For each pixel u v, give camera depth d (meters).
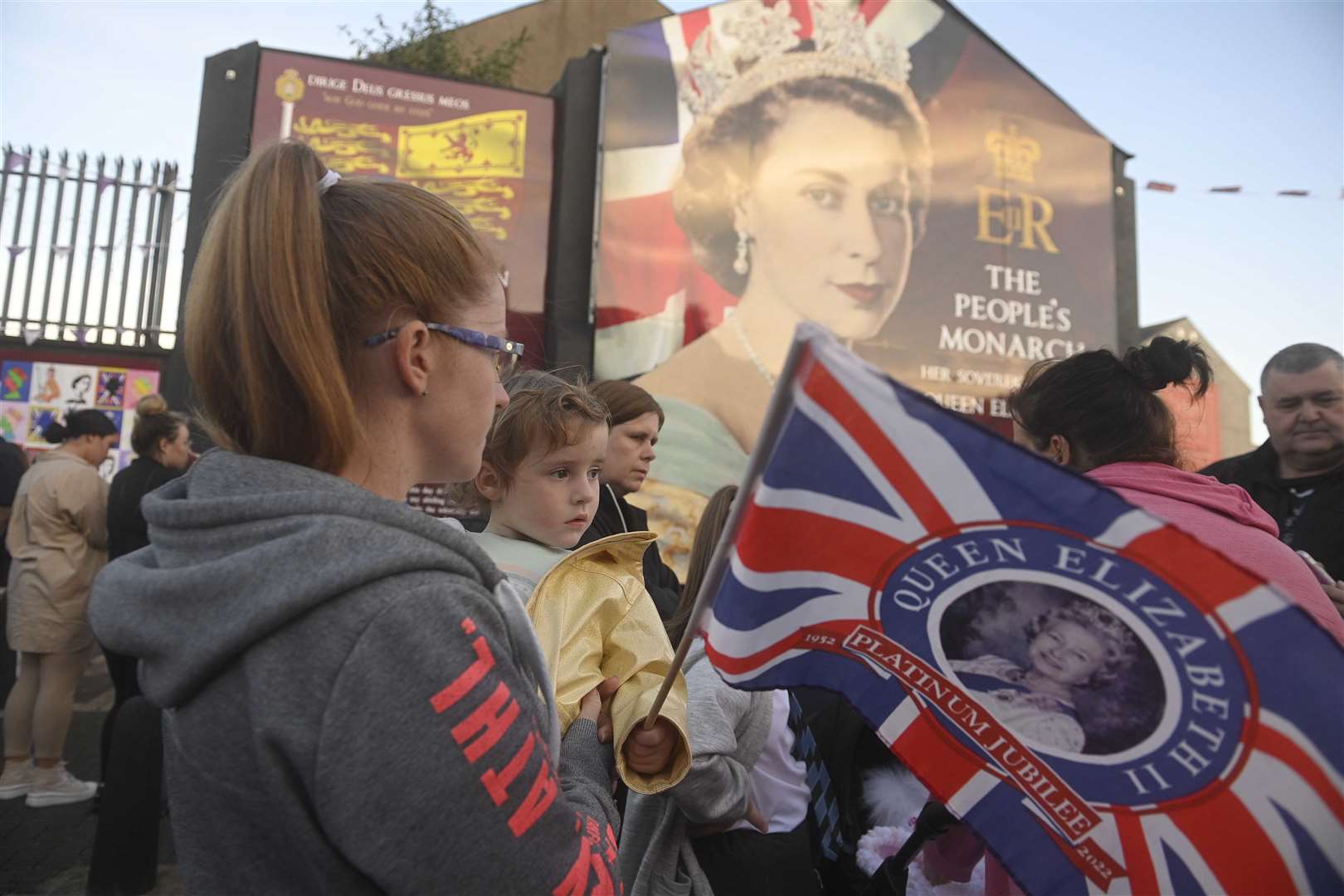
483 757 0.71
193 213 5.86
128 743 2.76
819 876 1.71
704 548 1.92
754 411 6.40
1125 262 7.38
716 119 6.58
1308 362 2.41
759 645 0.95
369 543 0.73
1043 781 0.94
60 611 3.85
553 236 6.39
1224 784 0.85
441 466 0.91
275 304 0.78
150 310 7.42
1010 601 0.88
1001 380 6.91
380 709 0.68
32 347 7.26
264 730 0.68
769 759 1.69
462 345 0.89
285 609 0.69
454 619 0.74
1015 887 1.57
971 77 7.12
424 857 0.68
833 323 6.62
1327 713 0.79
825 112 6.79
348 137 6.08
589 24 9.42
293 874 0.72
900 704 0.97
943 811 1.48
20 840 3.43
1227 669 0.82
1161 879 0.89
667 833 1.58
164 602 0.75
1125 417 1.59
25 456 4.94
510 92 6.44
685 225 6.45
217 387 0.84
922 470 0.85
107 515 3.90
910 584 0.90
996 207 7.06
